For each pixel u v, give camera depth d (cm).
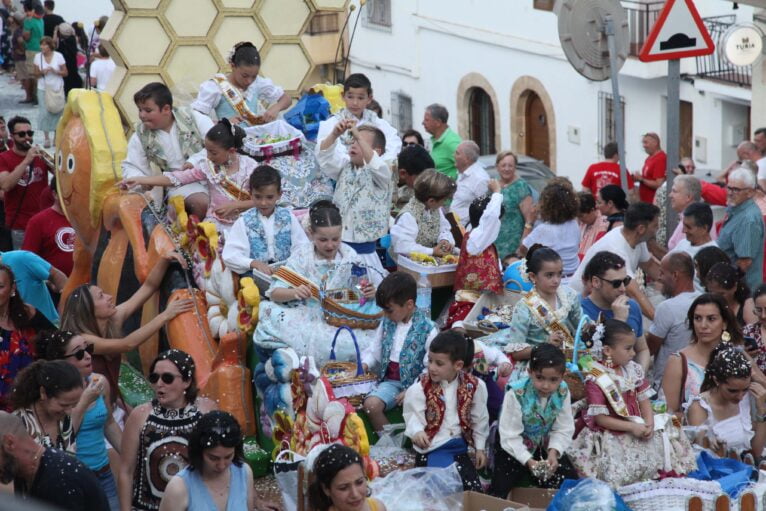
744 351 1257
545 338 1207
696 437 1209
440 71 4428
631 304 1277
